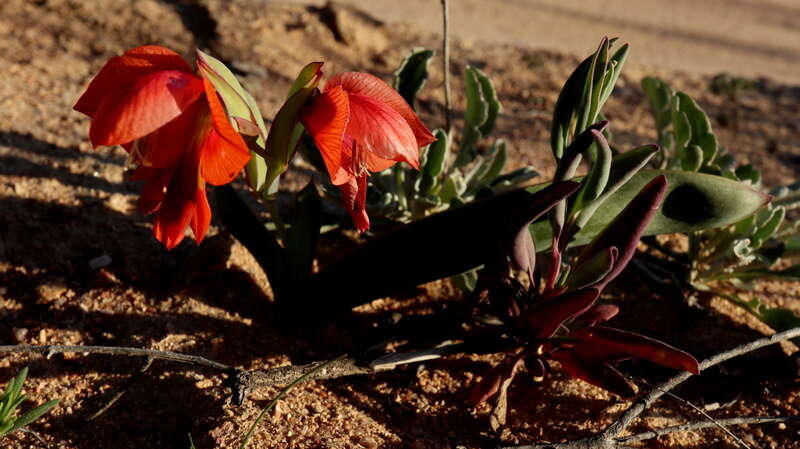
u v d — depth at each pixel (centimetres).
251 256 83
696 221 76
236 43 130
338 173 68
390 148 67
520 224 72
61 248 83
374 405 76
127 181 90
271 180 71
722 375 79
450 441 74
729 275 84
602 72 74
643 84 89
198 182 67
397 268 75
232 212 79
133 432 73
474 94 84
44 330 78
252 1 146
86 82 108
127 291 81
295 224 77
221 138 66
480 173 86
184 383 75
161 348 77
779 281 89
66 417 73
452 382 78
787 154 128
